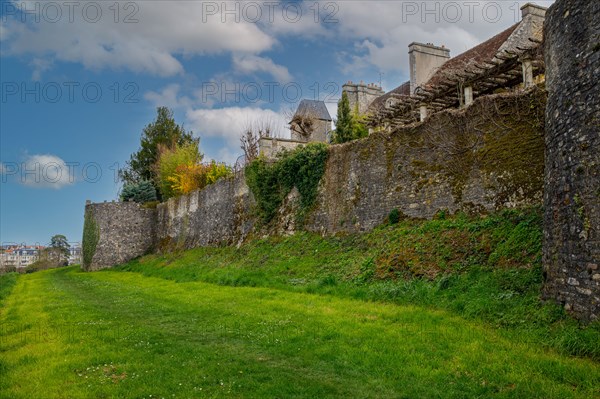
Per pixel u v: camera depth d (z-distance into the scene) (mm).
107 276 28531
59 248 69000
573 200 7434
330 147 19453
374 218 16562
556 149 8211
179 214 33938
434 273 11320
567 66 7957
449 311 9180
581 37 7590
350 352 7117
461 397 5398
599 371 5668
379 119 21125
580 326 6891
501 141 12633
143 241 38250
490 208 12602
